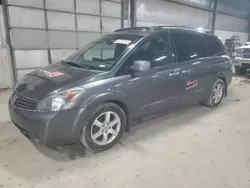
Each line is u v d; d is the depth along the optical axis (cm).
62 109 213
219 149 260
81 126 225
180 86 320
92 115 231
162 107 308
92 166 223
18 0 513
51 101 214
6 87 538
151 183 199
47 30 580
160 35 304
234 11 1402
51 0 569
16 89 256
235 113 383
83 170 216
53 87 227
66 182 199
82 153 247
